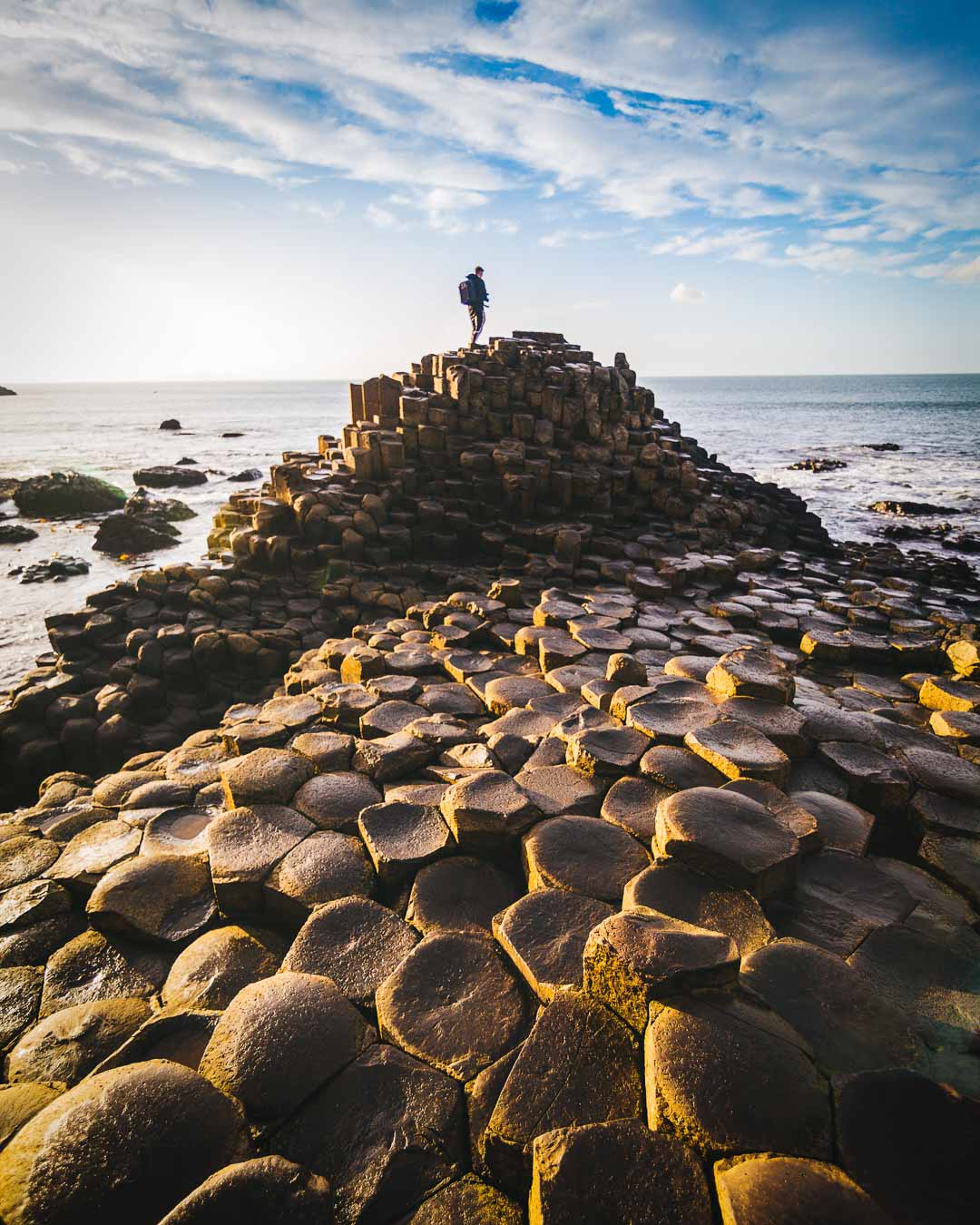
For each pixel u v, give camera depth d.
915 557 15.43
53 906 3.67
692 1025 2.10
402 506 13.24
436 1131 2.11
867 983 2.49
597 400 15.85
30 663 11.24
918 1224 1.66
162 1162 1.88
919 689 5.97
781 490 18.89
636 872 3.15
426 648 7.03
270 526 11.81
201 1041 2.47
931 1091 2.01
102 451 46.91
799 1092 1.96
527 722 5.00
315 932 2.97
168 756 5.98
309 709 5.52
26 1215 1.74
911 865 3.45
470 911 3.09
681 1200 1.72
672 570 9.88
